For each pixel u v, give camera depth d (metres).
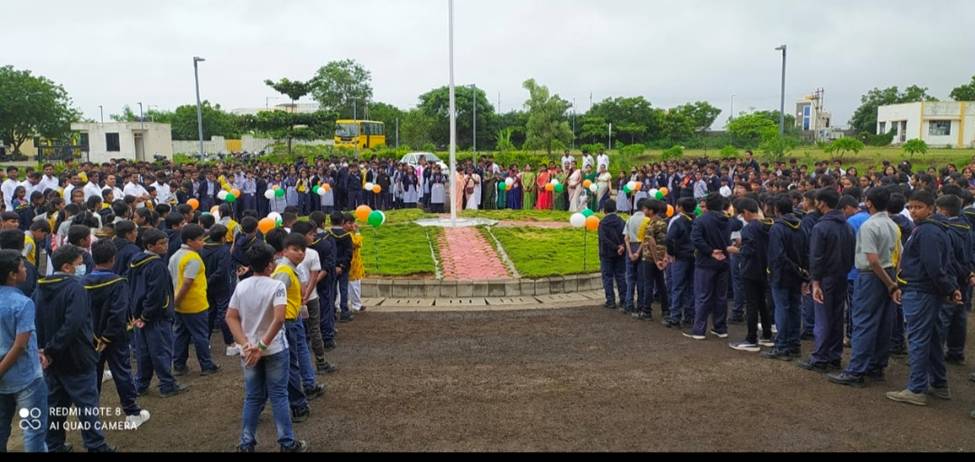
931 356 6.30
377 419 5.87
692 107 58.59
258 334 5.05
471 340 8.43
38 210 13.15
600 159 23.30
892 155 32.41
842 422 5.73
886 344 6.77
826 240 6.99
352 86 66.81
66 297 4.98
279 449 5.31
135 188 16.09
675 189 20.23
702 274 8.44
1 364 4.45
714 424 5.69
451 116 16.95
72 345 5.02
